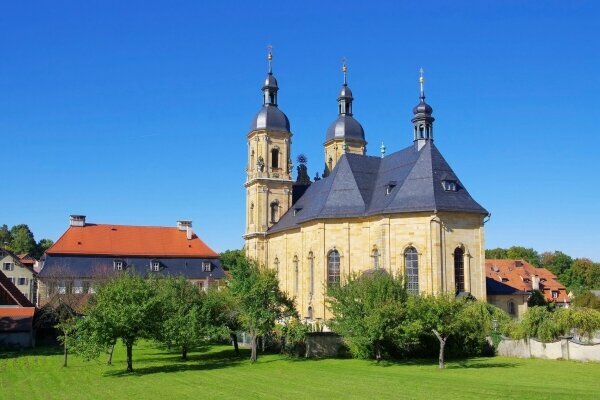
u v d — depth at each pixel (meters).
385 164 80.00
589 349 51.16
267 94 100.81
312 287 77.44
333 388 39.28
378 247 69.94
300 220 79.12
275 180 97.56
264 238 96.31
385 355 56.12
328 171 105.50
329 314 72.94
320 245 75.06
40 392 41.16
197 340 58.28
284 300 60.06
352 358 58.00
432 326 49.81
